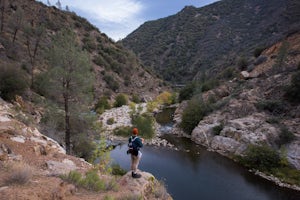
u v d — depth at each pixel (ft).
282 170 91.97
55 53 69.05
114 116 170.09
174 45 563.48
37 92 122.83
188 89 219.41
